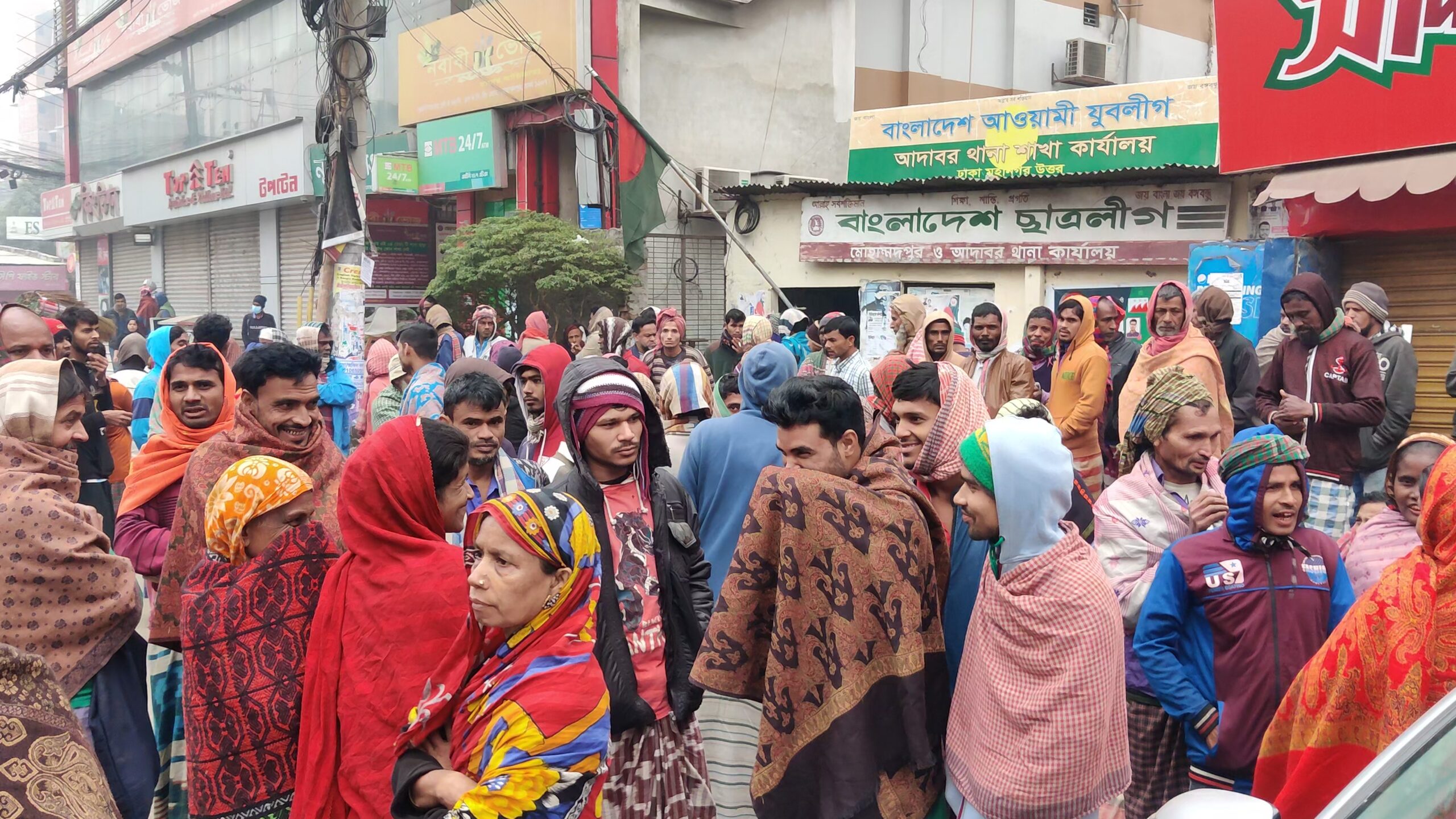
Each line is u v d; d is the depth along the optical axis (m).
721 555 4.03
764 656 2.80
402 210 20.97
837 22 19.48
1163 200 12.57
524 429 6.05
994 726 2.43
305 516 2.72
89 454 5.81
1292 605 2.95
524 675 2.07
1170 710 3.01
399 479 2.55
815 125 19.53
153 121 30.22
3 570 2.96
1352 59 7.95
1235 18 8.75
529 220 15.88
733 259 17.03
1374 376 5.41
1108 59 22.53
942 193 14.48
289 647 2.57
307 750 2.49
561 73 16.78
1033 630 2.37
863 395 6.80
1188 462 3.32
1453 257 7.99
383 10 9.49
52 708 1.64
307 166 21.39
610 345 9.41
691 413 5.34
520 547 2.09
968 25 21.02
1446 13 7.34
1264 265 8.95
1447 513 2.36
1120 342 7.80
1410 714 2.40
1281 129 8.53
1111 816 2.68
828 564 2.64
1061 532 2.46
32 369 3.32
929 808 2.67
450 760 2.20
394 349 8.27
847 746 2.55
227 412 4.16
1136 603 3.21
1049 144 14.48
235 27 25.50
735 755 3.27
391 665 2.44
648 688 2.85
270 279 24.31
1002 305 14.23
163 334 6.94
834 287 15.92
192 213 26.19
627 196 16.48
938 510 3.22
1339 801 1.56
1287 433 5.28
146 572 3.76
